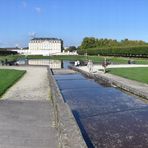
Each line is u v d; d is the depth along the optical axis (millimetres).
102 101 21047
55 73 47375
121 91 26188
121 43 172375
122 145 11094
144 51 88375
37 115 14055
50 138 10484
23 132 11211
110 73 40781
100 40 197750
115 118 15602
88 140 11789
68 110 11891
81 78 39188
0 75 36312
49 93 21484
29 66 59062
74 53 175500
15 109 15453
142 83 28078
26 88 24453
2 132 11211
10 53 163375
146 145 11078
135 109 18000
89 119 15438
